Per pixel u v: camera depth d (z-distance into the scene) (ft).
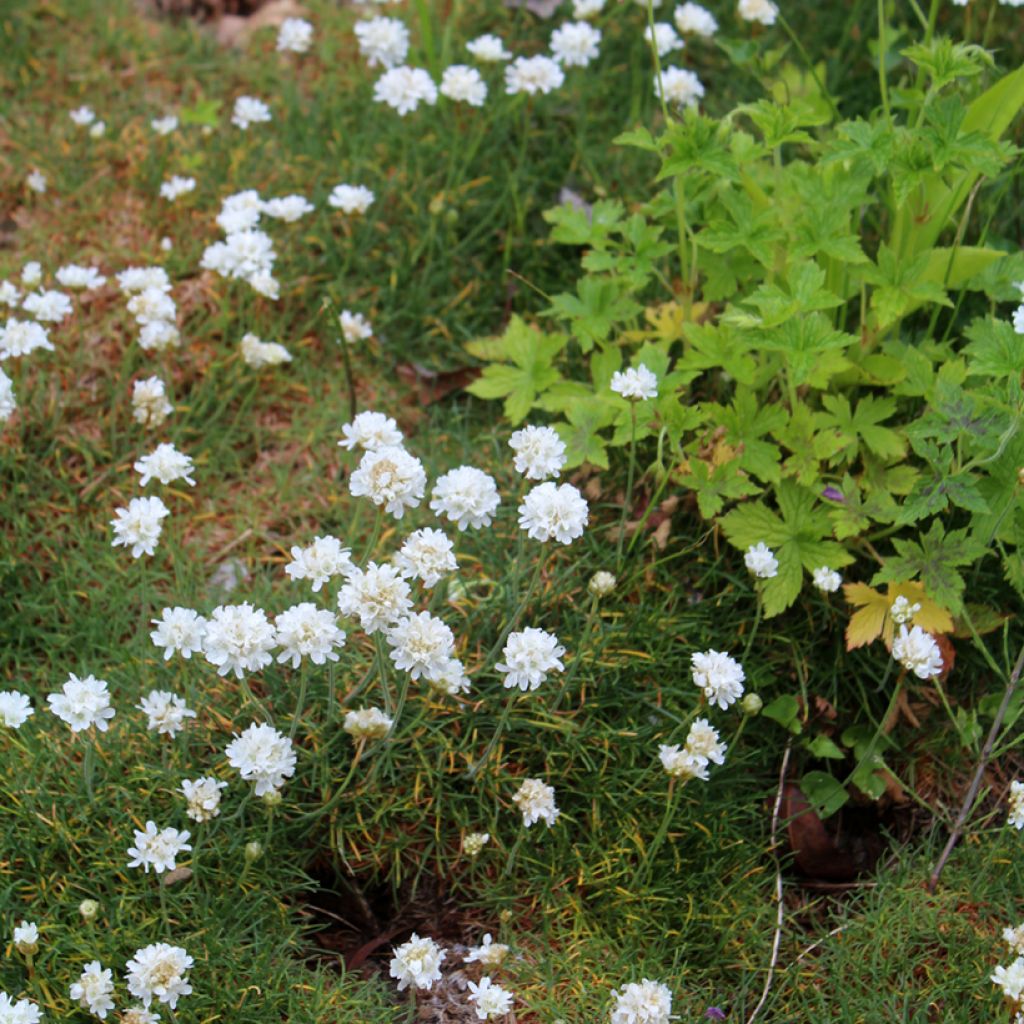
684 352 3.63
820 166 3.51
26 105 3.96
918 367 3.47
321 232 3.82
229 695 3.37
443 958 3.26
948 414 3.35
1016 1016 3.20
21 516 3.56
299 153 3.91
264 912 3.26
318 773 3.31
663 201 3.65
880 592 3.48
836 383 3.55
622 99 3.98
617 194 3.87
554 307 3.63
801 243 3.47
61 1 4.09
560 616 3.45
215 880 3.26
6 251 3.82
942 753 3.45
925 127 3.43
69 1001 3.16
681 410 3.44
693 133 3.47
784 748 3.44
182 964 3.10
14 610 3.50
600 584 3.32
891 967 3.28
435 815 3.34
